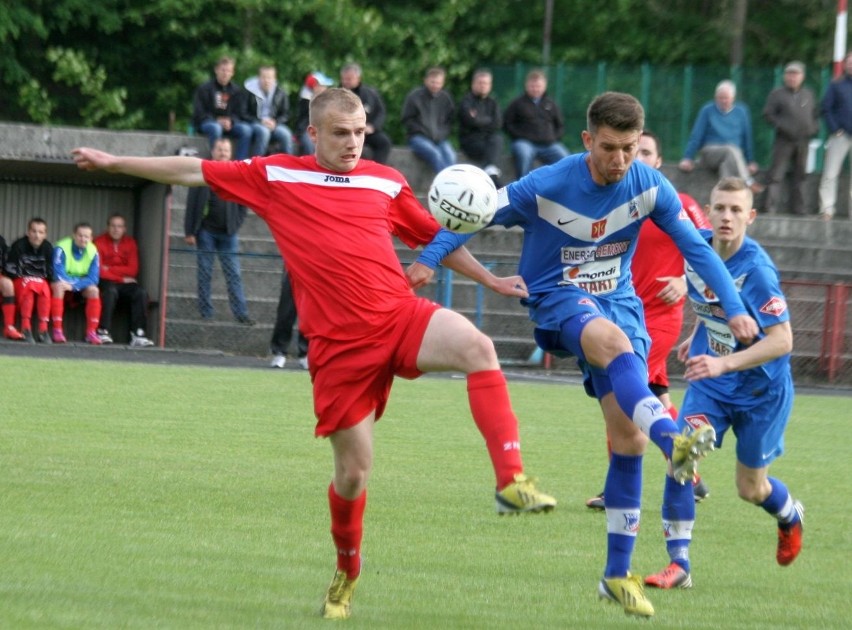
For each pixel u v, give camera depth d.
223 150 50.81
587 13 102.69
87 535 18.55
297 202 15.33
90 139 59.62
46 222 53.53
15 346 48.75
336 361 14.83
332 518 15.05
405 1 98.62
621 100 15.44
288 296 46.62
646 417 14.66
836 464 30.92
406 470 26.72
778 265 60.50
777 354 18.06
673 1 103.69
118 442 28.38
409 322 14.77
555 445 31.58
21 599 14.45
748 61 102.31
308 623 14.23
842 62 72.69
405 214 15.94
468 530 20.84
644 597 15.50
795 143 63.59
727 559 19.83
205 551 18.03
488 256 56.06
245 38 92.75
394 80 92.69
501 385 14.26
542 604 16.00
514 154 58.75
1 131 58.44
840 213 68.00
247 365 47.59
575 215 16.23
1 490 21.88
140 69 95.81
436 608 15.45
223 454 27.47
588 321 15.79
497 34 101.25
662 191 16.23
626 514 15.68
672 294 23.45
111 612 14.05
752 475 19.06
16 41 91.50
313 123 15.46
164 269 51.78
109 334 51.62
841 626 15.39
